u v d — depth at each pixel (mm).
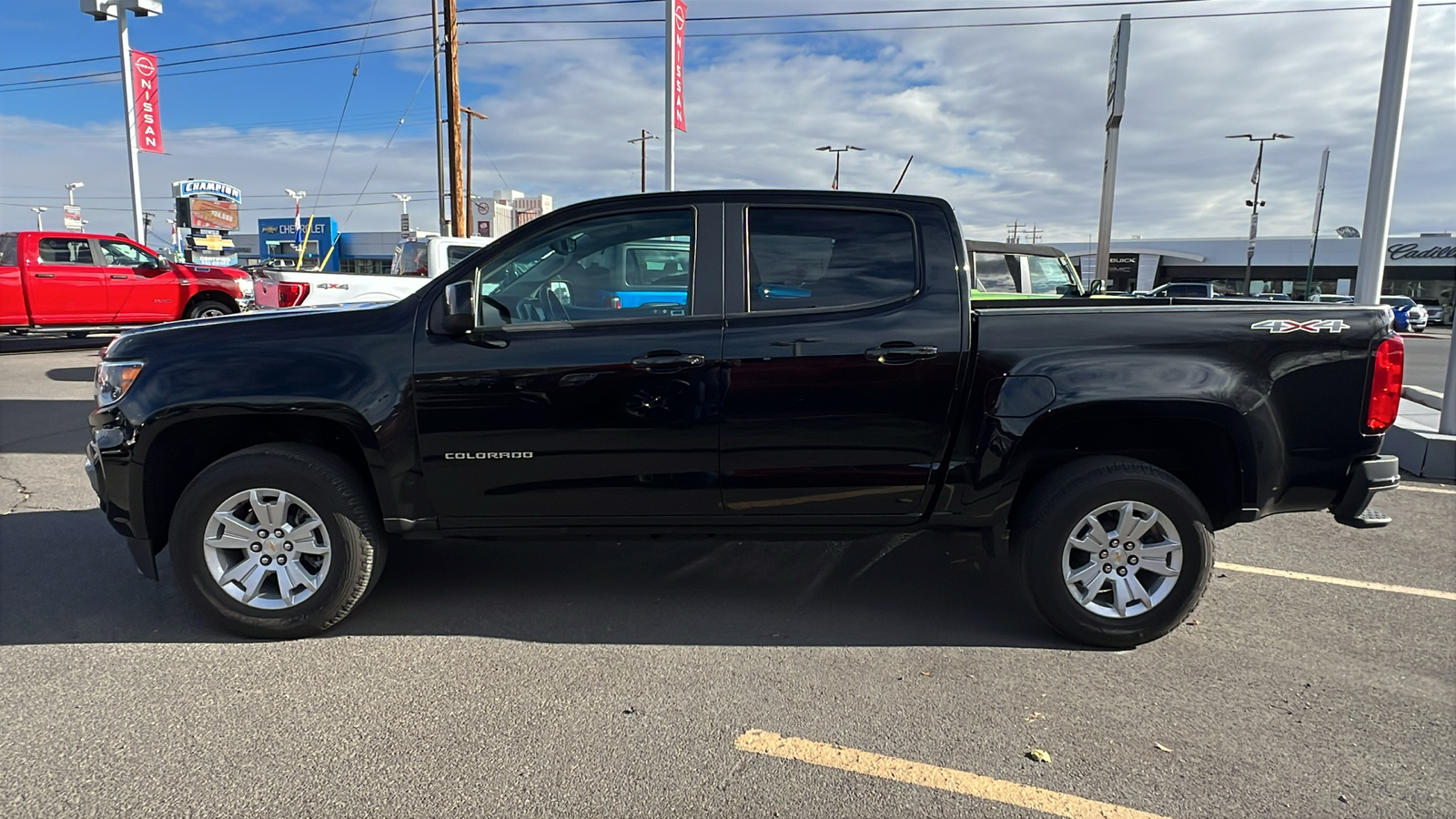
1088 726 2977
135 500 3586
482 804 2508
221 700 3109
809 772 2695
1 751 2758
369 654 3504
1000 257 10492
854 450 3553
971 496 3570
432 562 4664
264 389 3471
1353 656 3539
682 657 3504
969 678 3334
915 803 2547
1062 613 3553
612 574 4484
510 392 3486
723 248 3623
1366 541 5109
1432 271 49156
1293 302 3766
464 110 36031
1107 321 3477
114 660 3430
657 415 3510
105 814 2441
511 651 3549
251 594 3574
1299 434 3504
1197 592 3537
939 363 3484
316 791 2562
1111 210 16781
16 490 6059
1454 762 2770
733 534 3721
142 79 19125
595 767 2703
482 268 3648
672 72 12500
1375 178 7578
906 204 3670
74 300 13586
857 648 3604
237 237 61312
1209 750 2832
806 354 3482
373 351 3510
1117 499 3490
